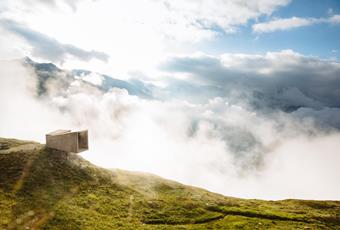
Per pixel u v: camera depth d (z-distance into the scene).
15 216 35.62
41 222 35.97
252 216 52.19
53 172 50.03
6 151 52.47
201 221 47.66
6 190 41.00
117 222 41.34
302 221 51.56
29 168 48.09
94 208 43.94
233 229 44.16
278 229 44.97
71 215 39.44
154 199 53.84
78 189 48.22
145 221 44.44
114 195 50.84
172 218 47.09
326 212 61.91
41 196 42.06
